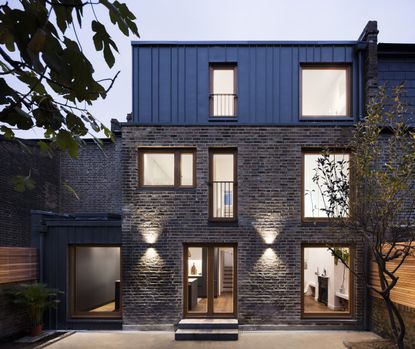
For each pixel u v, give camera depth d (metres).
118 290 9.66
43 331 8.54
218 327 8.10
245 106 8.95
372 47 8.62
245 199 8.70
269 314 8.47
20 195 11.62
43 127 1.38
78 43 1.14
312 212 8.80
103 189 13.39
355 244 8.53
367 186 6.54
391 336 7.46
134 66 9.02
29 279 8.51
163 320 8.55
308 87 9.12
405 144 6.08
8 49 1.05
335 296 8.81
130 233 8.72
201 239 8.66
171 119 8.95
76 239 8.96
